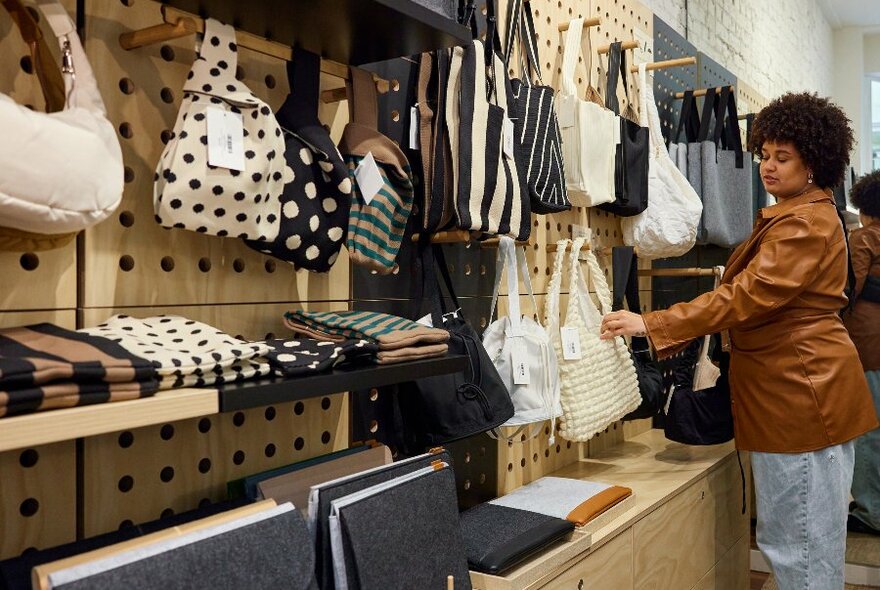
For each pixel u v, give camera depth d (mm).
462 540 1409
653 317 2215
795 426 2199
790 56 6625
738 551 2953
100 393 928
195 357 1084
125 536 1141
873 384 3574
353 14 1340
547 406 2100
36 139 880
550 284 2314
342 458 1521
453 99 1725
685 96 3391
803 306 2207
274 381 1169
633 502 2129
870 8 7715
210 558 982
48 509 1182
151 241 1311
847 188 6191
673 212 2877
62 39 1016
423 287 1808
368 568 1175
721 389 2600
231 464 1460
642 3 3559
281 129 1335
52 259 1171
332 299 1671
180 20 1171
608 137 2541
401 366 1395
